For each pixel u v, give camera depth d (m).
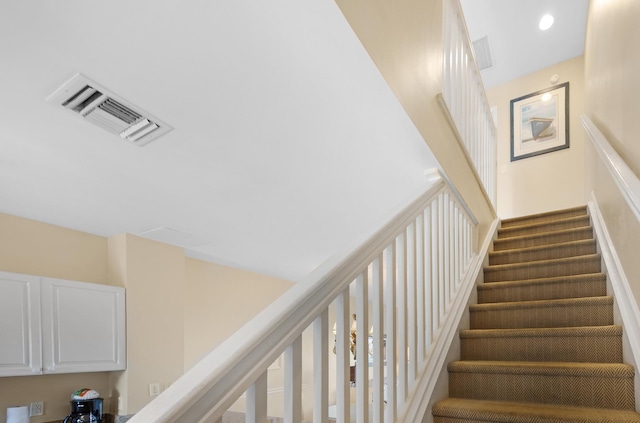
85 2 1.47
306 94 1.85
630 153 1.90
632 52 1.83
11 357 2.96
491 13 4.70
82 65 1.78
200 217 3.45
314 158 2.41
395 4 1.72
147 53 1.70
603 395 1.76
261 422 0.84
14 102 2.02
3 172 2.71
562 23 4.79
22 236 3.45
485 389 1.99
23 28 1.59
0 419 3.11
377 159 2.31
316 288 1.02
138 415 0.65
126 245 3.85
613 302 2.20
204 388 0.70
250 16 1.46
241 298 5.38
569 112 5.34
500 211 5.66
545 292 2.68
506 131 5.80
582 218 3.48
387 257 1.54
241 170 2.63
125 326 3.73
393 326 1.53
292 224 3.54
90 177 2.79
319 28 1.43
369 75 1.61
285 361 0.96
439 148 2.21
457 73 2.75
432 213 2.18
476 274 2.95
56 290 3.28
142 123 2.18
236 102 1.97
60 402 3.46
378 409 1.34
